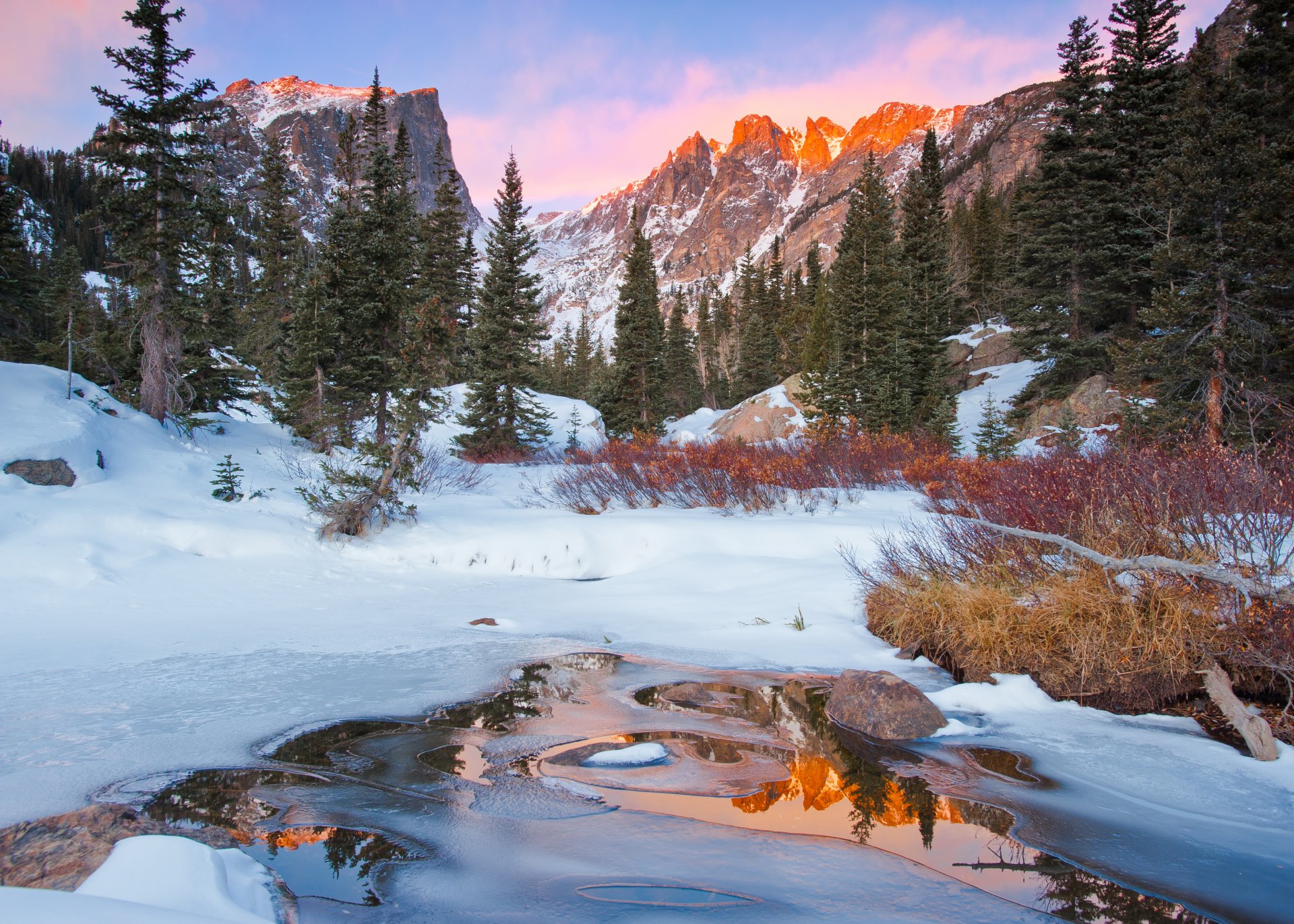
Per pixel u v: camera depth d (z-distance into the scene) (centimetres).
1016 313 2547
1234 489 560
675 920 222
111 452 1063
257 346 2252
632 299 3322
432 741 393
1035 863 271
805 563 893
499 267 2508
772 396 3062
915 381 2700
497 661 566
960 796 334
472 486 1556
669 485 1368
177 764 352
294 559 916
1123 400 1792
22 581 708
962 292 4519
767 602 760
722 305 7519
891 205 3831
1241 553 522
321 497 1088
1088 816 313
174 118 1399
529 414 2458
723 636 653
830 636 642
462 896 236
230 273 1775
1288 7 1891
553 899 236
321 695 472
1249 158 1406
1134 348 1570
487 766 360
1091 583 529
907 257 3522
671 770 358
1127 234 2200
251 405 2302
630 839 283
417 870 254
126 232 1360
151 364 1359
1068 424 1664
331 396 1725
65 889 207
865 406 2439
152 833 256
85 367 1541
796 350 5019
